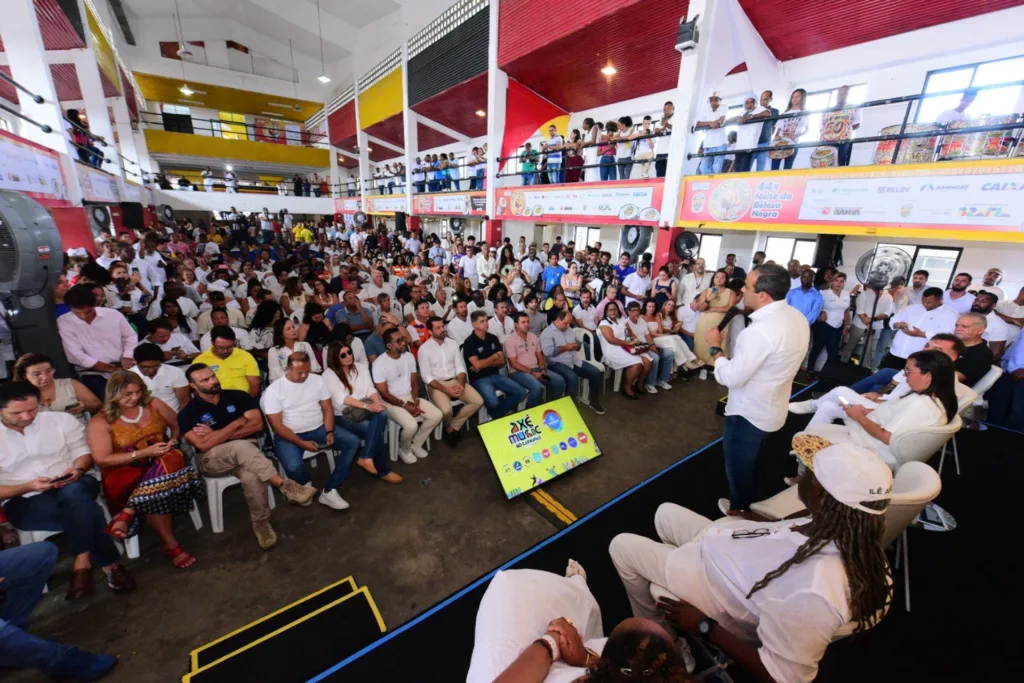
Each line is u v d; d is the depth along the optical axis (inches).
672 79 350.6
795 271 239.0
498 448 131.2
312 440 125.3
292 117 947.3
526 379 170.2
